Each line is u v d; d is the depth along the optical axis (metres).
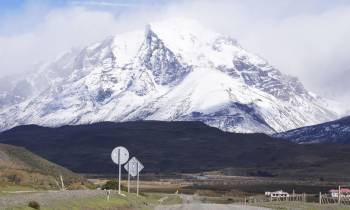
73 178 155.38
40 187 108.00
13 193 62.56
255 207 92.06
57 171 158.75
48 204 53.03
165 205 91.25
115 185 124.62
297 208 93.44
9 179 113.81
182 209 78.62
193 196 190.75
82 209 57.03
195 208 82.62
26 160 159.38
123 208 69.50
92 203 63.44
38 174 126.25
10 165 143.00
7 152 159.38
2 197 52.22
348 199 162.62
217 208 84.25
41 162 164.12
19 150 167.12
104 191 83.94
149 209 74.44
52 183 122.25
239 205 100.00
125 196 85.44
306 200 153.25
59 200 57.38
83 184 140.25
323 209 94.12
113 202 71.50
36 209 48.75
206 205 95.88
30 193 63.34
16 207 46.41
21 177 117.50
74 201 60.03
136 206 76.94
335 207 99.12
